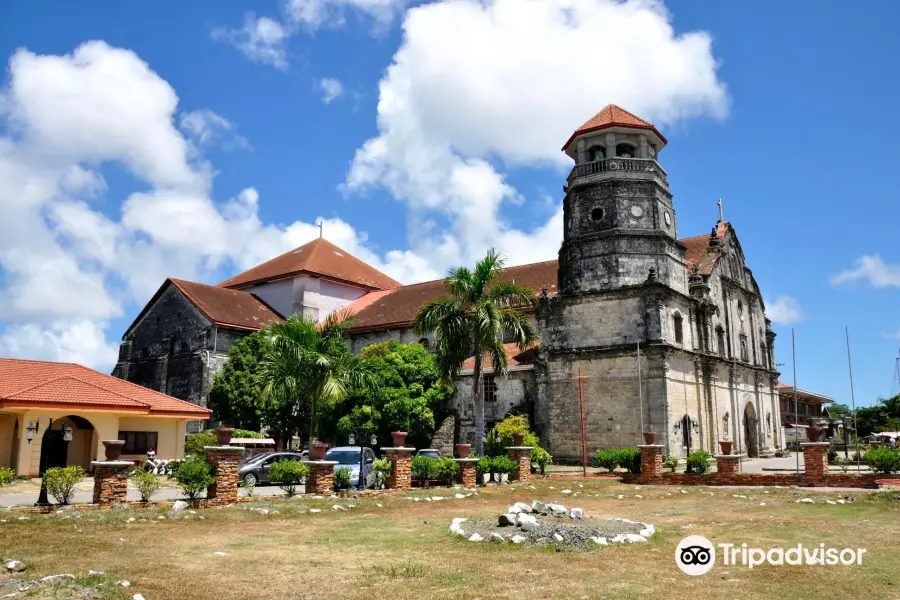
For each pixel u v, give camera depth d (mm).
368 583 11336
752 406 54094
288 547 14602
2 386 34094
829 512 20469
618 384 41375
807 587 11180
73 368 40688
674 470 36781
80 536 15281
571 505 23281
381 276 72375
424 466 28359
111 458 20328
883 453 28266
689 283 47719
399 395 43219
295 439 48781
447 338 33594
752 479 29078
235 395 47875
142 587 10891
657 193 43875
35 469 33250
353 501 22484
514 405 45375
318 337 35094
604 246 43000
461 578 11633
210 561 13023
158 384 57062
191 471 20500
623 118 45094
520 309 48000
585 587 11031
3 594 10000
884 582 11547
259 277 66000
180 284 58062
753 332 56750
